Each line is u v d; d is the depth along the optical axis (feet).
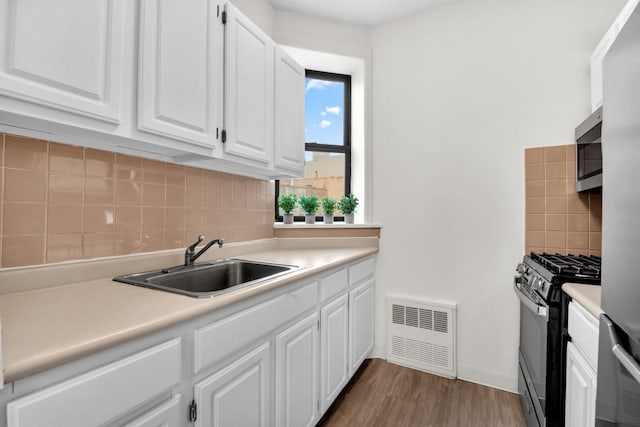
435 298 7.42
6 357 1.81
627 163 2.13
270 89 5.57
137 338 2.39
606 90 2.52
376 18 7.91
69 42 2.77
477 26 7.06
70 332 2.22
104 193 4.04
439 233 7.41
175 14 3.76
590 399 3.22
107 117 3.07
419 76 7.70
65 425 1.95
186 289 4.71
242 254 6.45
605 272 2.49
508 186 6.71
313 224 7.91
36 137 3.34
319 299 5.23
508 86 6.73
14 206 3.24
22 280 3.28
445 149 7.37
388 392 6.45
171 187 4.96
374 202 8.19
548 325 4.10
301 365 4.66
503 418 5.60
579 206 6.01
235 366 3.38
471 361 7.00
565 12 6.27
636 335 1.98
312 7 7.48
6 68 2.39
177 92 3.78
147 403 2.51
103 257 4.02
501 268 6.77
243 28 4.91
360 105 8.63
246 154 4.95
